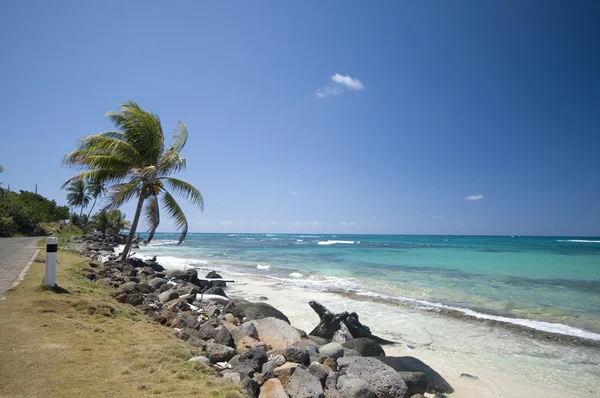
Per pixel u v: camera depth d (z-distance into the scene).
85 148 18.81
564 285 20.14
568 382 8.20
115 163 18.78
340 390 6.05
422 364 8.12
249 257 41.31
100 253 28.28
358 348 9.18
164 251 52.78
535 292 18.12
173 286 16.09
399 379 6.63
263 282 21.89
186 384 4.59
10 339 5.52
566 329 12.05
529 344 10.71
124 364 5.03
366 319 13.33
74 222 70.81
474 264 31.48
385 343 10.80
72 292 9.27
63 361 4.91
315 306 11.84
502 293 17.91
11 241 31.00
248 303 12.38
